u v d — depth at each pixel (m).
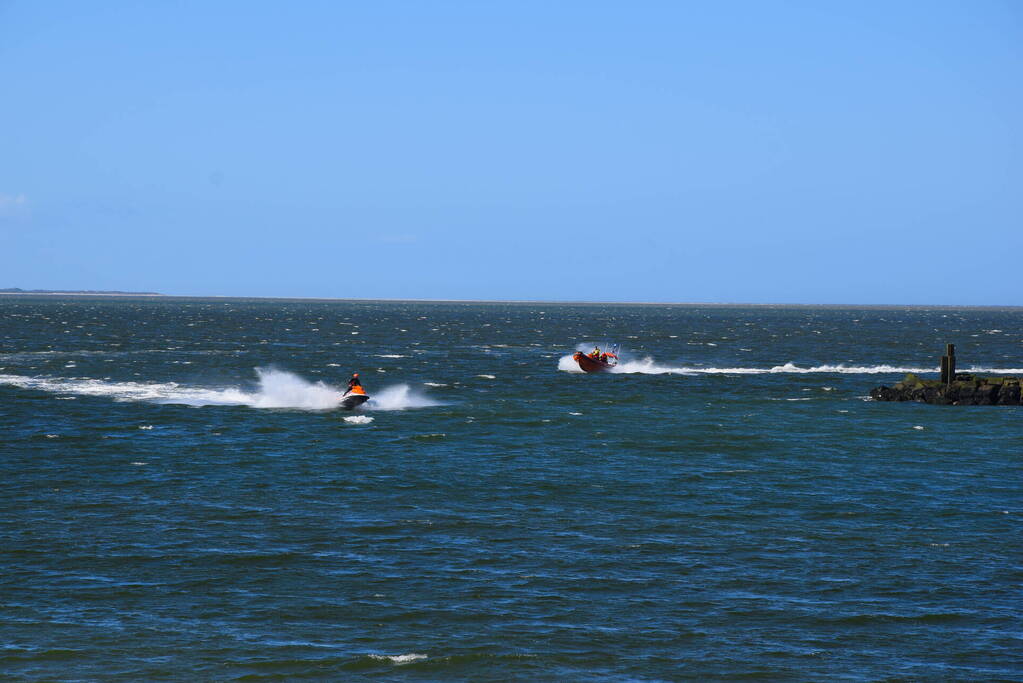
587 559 56.72
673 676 42.16
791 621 47.94
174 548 57.97
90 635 45.34
